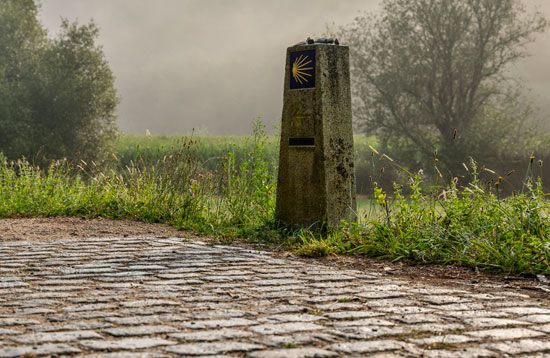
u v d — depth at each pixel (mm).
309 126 9094
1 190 13172
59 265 6848
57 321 4449
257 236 9102
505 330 4293
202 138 47031
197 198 11328
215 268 6715
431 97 40094
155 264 6922
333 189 8984
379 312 4785
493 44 39188
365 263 7375
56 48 47531
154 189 12195
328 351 3748
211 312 4746
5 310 4781
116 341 3932
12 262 7016
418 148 40219
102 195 12641
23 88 46531
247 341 3947
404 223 8359
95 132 47531
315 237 8805
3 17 47438
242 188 10867
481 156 38938
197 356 3645
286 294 5441
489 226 7762
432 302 5172
